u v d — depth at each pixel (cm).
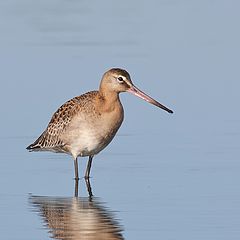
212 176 1692
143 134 1945
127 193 1623
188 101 2116
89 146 1738
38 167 1792
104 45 2483
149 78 2239
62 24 2670
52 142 1784
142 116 2048
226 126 1970
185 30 2600
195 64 2334
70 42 2508
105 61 2342
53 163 1822
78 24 2669
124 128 1983
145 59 2364
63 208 1551
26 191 1648
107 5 2862
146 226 1438
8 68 2319
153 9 2800
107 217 1490
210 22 2667
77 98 1764
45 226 1455
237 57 2386
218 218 1462
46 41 2519
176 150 1845
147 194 1609
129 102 2123
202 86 2197
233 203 1538
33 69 2306
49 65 2327
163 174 1717
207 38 2533
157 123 2006
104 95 1730
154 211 1512
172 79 2234
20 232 1427
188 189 1625
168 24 2653
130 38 2538
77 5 2864
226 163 1759
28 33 2592
